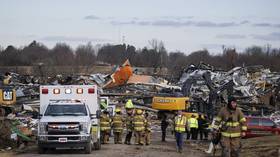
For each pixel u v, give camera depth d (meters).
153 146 32.22
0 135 31.30
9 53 159.50
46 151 26.89
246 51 165.62
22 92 62.97
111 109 45.88
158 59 162.25
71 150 27.70
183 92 59.00
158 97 54.75
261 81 85.19
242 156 24.12
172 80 91.19
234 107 18.19
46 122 25.09
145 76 86.12
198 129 40.84
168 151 28.30
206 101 54.88
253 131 39.81
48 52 173.38
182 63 164.25
